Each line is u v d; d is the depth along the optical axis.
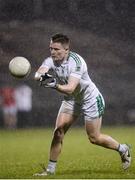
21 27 49.53
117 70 51.75
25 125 53.03
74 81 16.34
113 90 52.59
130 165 19.45
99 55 50.84
